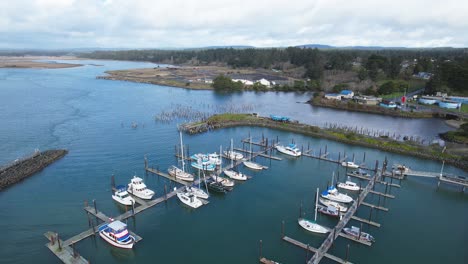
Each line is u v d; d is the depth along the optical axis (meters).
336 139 137.38
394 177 98.38
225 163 110.31
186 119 166.88
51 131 138.62
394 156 118.00
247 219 74.50
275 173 102.56
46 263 57.25
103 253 61.19
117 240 62.12
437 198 86.25
